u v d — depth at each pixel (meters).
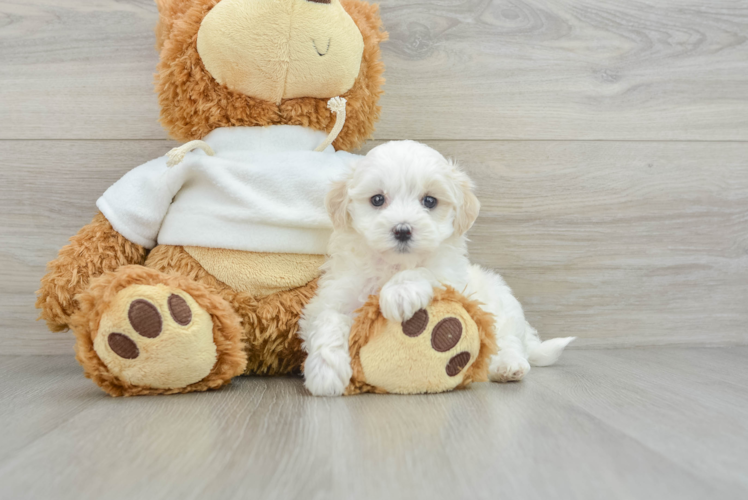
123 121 2.05
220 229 1.62
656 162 2.22
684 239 2.24
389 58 2.10
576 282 2.21
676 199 2.23
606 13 2.18
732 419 1.22
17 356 2.03
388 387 1.43
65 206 2.04
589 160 2.19
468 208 1.60
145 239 1.68
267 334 1.63
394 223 1.43
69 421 1.17
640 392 1.48
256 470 0.89
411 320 1.39
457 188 1.57
